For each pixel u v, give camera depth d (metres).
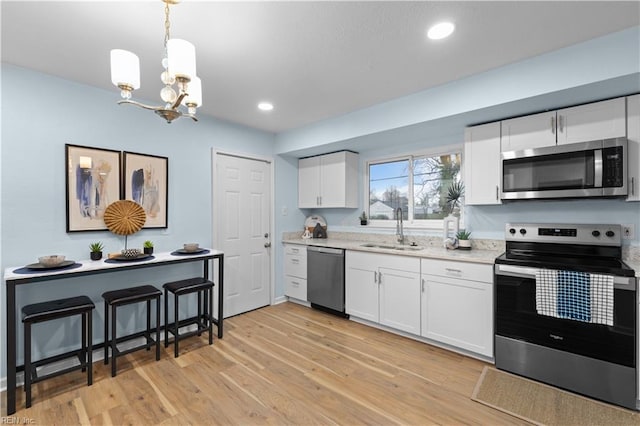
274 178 4.08
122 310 2.74
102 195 2.58
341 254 3.46
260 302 3.92
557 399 1.96
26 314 1.96
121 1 1.51
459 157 3.22
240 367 2.41
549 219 2.62
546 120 2.34
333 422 1.79
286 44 1.94
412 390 2.09
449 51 2.02
